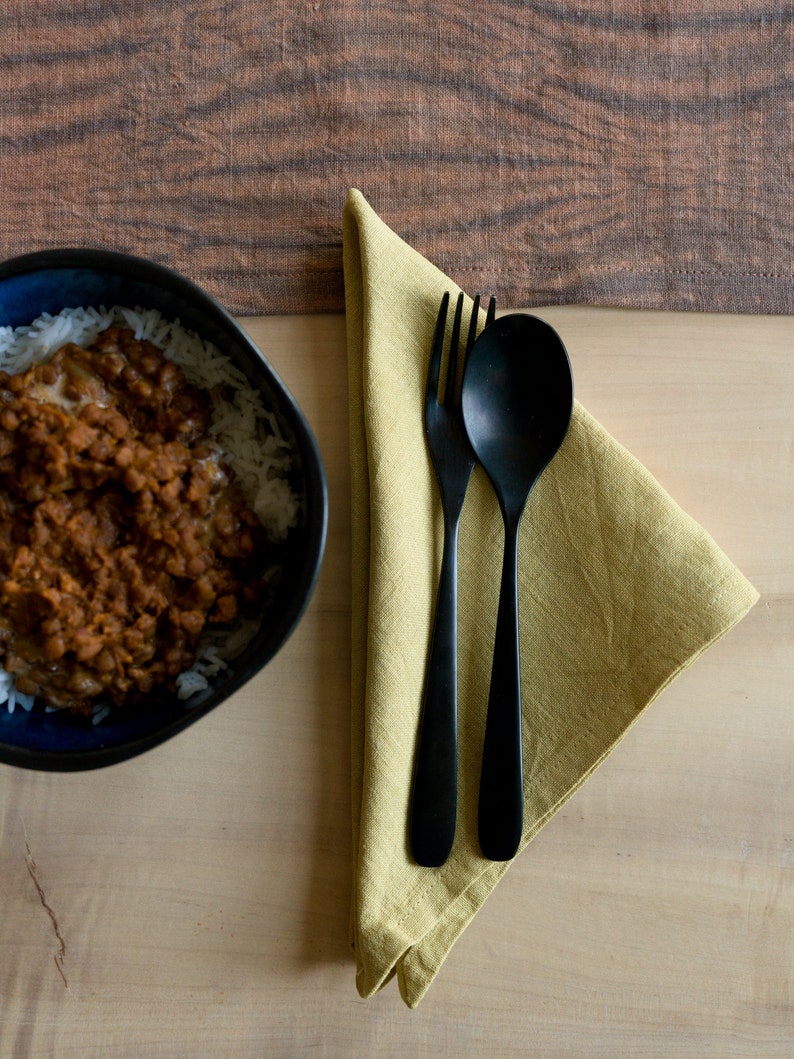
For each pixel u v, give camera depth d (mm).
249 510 424
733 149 469
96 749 400
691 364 465
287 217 464
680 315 466
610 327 465
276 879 452
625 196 467
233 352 420
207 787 453
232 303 461
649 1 470
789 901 456
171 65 467
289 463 425
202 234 463
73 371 420
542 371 440
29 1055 445
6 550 408
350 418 451
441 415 443
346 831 452
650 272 465
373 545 430
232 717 454
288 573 425
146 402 419
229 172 465
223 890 452
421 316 446
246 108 466
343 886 452
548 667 443
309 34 467
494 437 441
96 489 412
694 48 471
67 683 410
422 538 438
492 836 430
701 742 461
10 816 452
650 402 465
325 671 455
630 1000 453
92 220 463
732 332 466
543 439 441
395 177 465
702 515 465
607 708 440
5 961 448
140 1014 448
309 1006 451
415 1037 451
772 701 461
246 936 451
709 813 459
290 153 466
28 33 467
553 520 445
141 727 417
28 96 466
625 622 439
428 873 433
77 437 404
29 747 413
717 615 434
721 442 465
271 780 454
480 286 463
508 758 430
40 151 464
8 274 408
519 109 468
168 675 417
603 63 469
